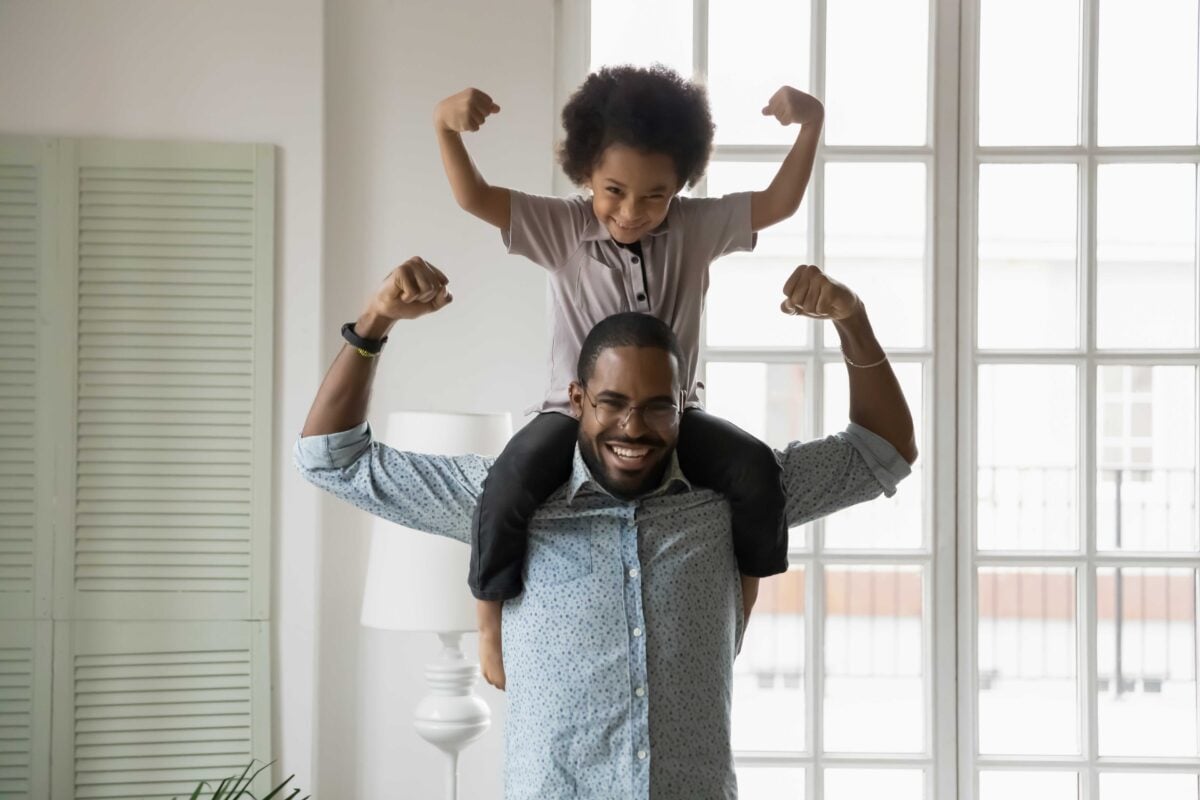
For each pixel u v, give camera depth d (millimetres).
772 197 1912
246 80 2973
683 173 1757
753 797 3172
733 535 1776
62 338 2922
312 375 2977
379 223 3059
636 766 1657
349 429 1811
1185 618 3270
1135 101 3215
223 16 2971
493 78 3068
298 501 2963
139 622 2928
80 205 2932
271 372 2957
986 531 3244
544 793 1667
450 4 3068
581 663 1678
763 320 3166
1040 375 3234
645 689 1668
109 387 2934
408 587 2621
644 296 1824
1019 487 3230
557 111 3100
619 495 1712
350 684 3037
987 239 3225
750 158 3135
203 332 2951
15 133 2932
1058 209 3205
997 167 3207
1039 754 3189
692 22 3146
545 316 3074
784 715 3404
